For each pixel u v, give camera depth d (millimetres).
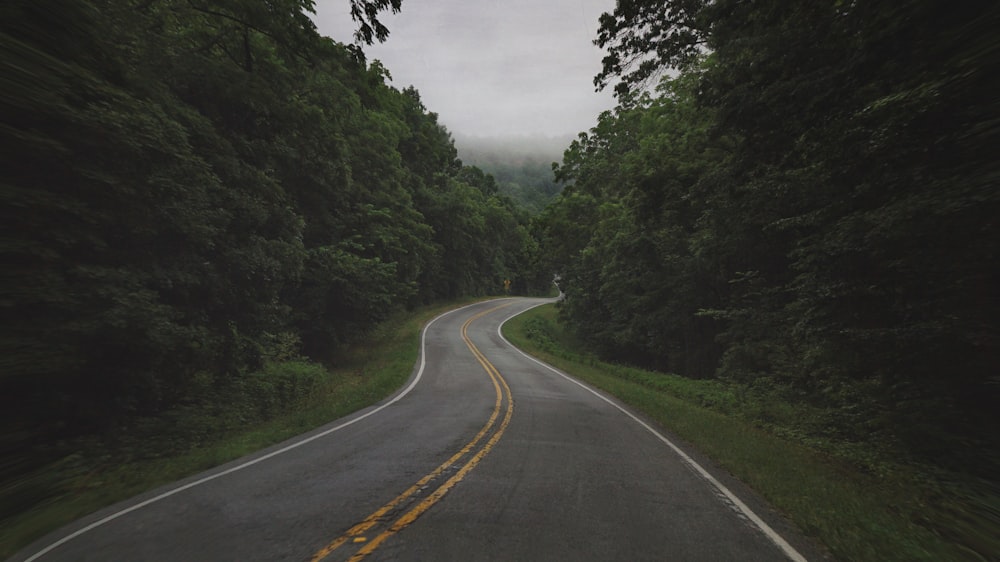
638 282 27141
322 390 15258
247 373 13641
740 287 17266
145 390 8586
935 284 6461
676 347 26906
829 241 7645
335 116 18359
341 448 7535
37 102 5918
